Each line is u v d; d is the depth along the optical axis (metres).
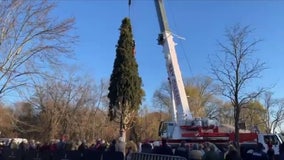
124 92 36.12
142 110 62.69
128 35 37.06
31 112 53.88
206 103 69.56
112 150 19.98
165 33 30.45
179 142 28.41
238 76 25.38
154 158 16.44
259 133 29.66
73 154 21.98
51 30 19.78
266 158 16.17
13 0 18.97
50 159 23.61
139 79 37.22
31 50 19.88
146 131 59.22
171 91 30.03
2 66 19.20
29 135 54.94
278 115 76.88
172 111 29.78
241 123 29.77
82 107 56.38
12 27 19.16
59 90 53.41
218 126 28.55
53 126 53.38
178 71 30.12
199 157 16.09
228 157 13.62
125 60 36.66
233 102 25.69
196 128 28.45
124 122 35.53
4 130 56.09
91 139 55.28
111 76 36.97
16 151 27.03
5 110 35.56
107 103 59.09
